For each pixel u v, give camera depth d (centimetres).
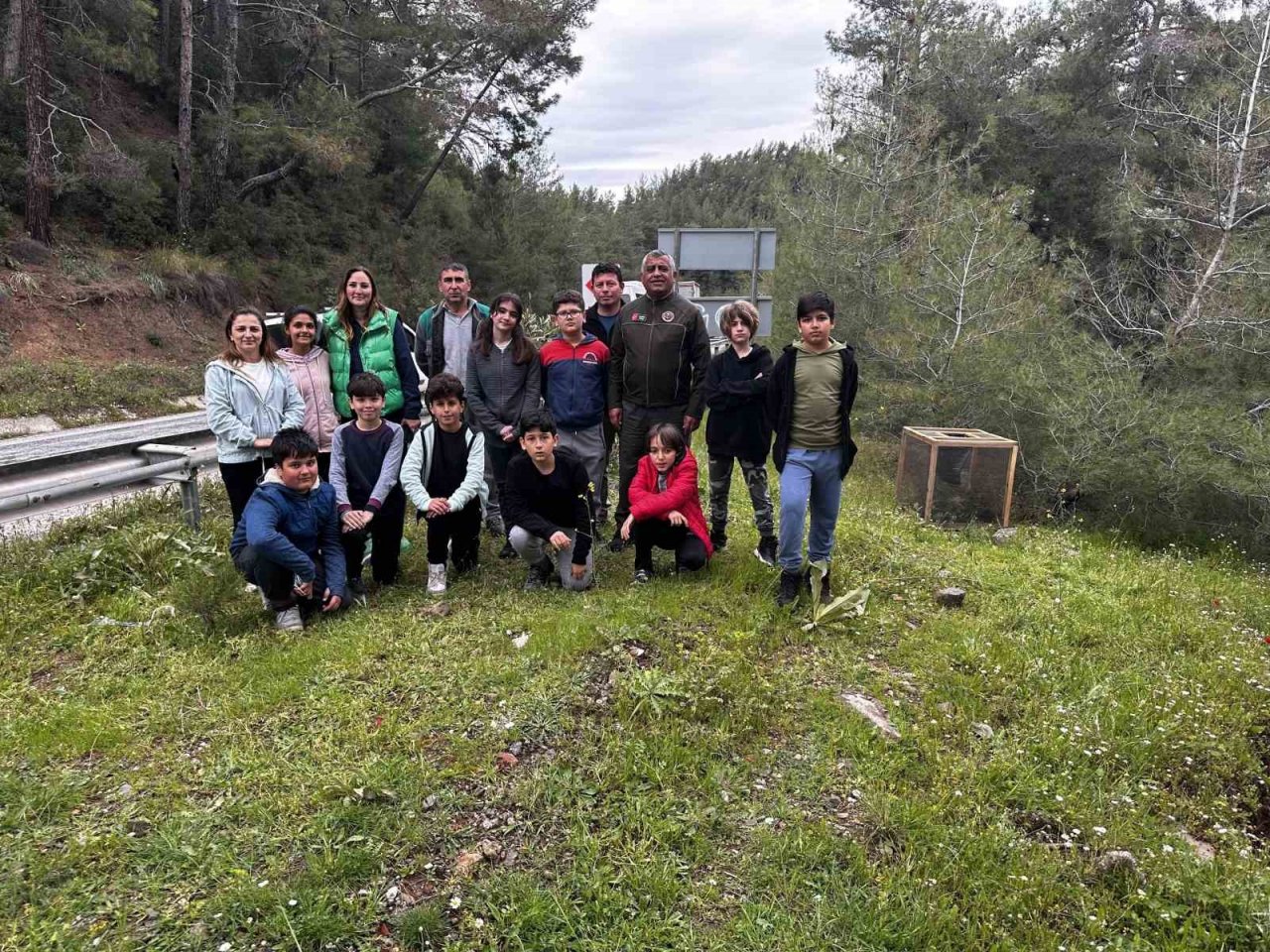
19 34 1587
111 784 290
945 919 239
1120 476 720
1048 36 1850
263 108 1886
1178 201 978
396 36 2103
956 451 687
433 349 574
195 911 233
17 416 975
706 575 498
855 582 509
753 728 335
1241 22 1181
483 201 2811
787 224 1191
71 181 1430
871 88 1241
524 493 455
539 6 2147
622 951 225
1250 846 295
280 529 413
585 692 347
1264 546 714
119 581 464
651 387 510
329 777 288
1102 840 284
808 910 243
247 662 376
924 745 330
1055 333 887
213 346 1487
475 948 224
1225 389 815
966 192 1178
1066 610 497
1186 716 369
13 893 237
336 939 225
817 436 449
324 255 2041
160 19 2059
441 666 370
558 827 271
